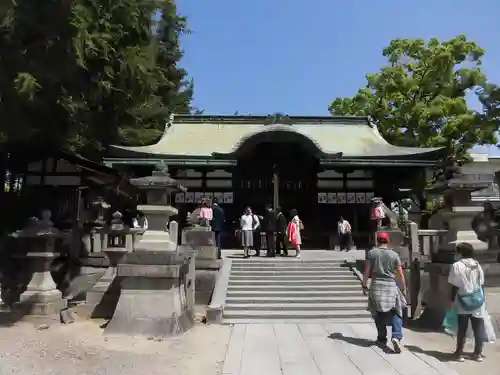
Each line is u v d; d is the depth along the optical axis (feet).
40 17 37.11
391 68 90.74
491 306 28.48
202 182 73.10
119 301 28.50
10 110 41.63
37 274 32.76
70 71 42.11
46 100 43.75
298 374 20.01
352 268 43.86
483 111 82.28
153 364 21.62
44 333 27.61
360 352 23.77
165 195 30.30
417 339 26.76
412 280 33.63
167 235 30.01
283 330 29.68
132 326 27.66
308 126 85.81
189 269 33.83
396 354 23.22
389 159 69.15
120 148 68.49
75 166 60.70
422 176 72.28
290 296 37.63
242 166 72.49
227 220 71.26
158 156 69.21
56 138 53.72
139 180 29.63
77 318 32.99
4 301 36.94
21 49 38.17
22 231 32.83
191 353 23.79
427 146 82.17
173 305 28.48
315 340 26.73
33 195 59.67
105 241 46.47
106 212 56.70
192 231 42.73
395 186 72.33
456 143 82.79
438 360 22.15
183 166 70.44
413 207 73.36
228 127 85.71
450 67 85.20
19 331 27.86
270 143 71.77
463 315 22.29
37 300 31.58
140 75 55.57
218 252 47.09
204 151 73.92
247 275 42.24
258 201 71.61
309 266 44.93
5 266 40.65
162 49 101.65
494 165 103.40
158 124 95.96
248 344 25.76
